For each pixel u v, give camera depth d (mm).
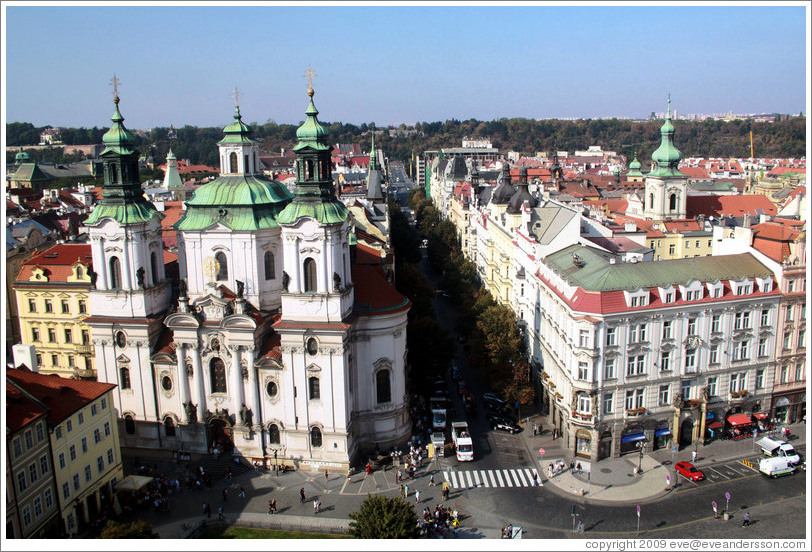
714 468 102750
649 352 104562
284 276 100625
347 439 103812
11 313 152000
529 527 89188
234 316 101875
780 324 111750
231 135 109125
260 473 105000
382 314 106312
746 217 136000
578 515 91938
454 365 148625
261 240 105750
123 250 105125
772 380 113500
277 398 104375
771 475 99438
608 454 106688
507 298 160250
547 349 121562
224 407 106438
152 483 100062
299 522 91250
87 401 89750
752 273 111000
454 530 88812
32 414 80625
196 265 107312
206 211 106688
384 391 109812
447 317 184125
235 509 94938
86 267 131500
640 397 106062
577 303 102938
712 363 109000
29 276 134500
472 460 107812
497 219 176250
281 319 102000
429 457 108938
